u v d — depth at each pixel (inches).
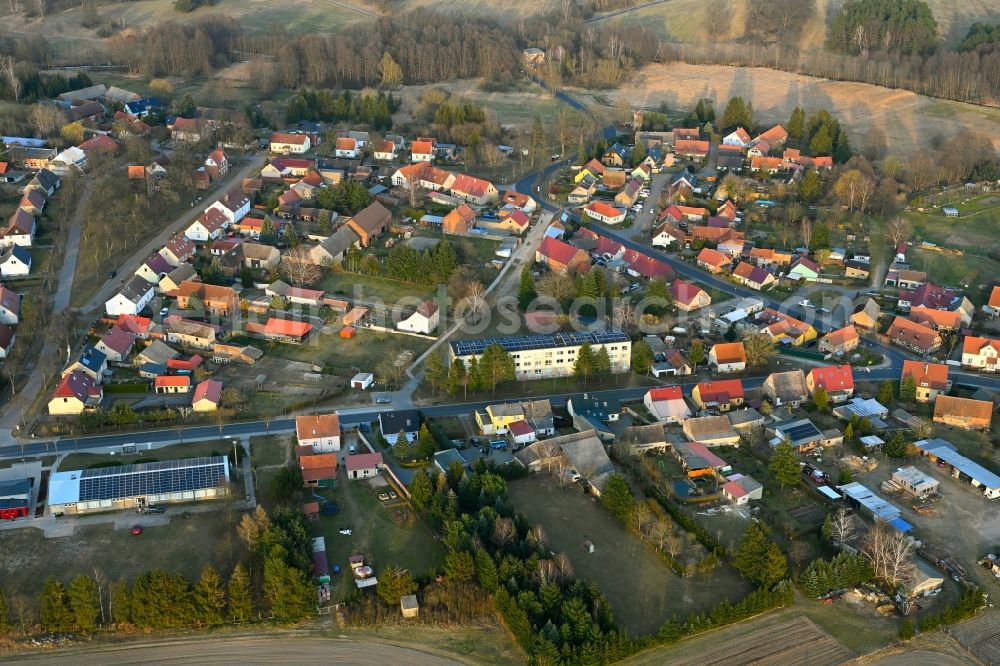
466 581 6176.2
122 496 6909.5
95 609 5856.3
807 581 6200.8
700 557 6501.0
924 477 7303.2
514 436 7815.0
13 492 6879.9
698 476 7450.8
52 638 5831.7
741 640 5880.9
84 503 6870.1
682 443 7805.1
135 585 5920.3
